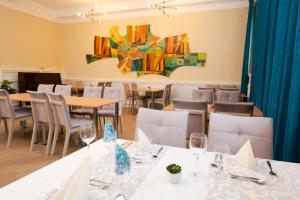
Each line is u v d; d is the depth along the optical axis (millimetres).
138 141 1269
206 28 5922
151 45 6488
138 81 6746
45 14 6977
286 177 1006
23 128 3811
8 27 5930
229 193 860
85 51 7398
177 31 6188
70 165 1048
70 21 7461
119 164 838
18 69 6254
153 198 809
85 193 703
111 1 6379
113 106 3992
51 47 7305
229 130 1569
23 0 6215
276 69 2447
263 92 3354
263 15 3607
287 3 2174
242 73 5352
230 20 5699
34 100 2957
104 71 7207
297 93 1755
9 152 3033
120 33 6809
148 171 1031
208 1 5648
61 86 4301
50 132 2967
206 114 2658
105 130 1265
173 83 6348
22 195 789
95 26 7117
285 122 2105
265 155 1492
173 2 5902
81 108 4094
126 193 838
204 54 6008
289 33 2025
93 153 1232
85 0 6320
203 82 6105
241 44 5668
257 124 1534
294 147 1812
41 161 2750
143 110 1797
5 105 3213
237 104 2396
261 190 890
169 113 1735
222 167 1095
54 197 649
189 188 889
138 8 6250
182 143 1658
